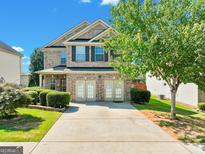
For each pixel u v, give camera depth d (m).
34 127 12.56
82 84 24.94
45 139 10.54
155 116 16.23
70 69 25.11
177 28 13.45
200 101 23.58
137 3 14.69
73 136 11.07
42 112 17.36
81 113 17.34
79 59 25.77
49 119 14.69
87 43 25.58
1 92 14.70
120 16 15.30
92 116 16.12
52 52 30.50
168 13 13.92
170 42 13.02
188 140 10.62
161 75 14.65
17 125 13.05
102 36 25.36
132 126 13.23
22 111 17.61
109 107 20.52
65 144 9.84
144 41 13.79
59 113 17.14
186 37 12.45
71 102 24.02
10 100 14.45
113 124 13.70
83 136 11.08
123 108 19.95
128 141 10.32
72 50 25.72
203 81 13.76
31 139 10.41
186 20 13.70
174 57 12.99
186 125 13.84
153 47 12.91
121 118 15.48
